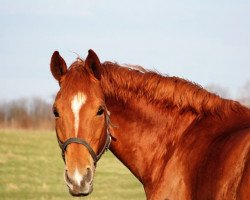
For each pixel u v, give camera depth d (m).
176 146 6.73
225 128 6.38
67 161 6.05
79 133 6.09
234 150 5.71
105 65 7.07
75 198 18.66
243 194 5.32
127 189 21.11
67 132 6.11
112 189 21.05
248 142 5.59
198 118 6.72
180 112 6.85
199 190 6.07
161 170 6.79
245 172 5.39
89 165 6.09
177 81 6.93
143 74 7.01
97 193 20.22
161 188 6.63
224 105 6.60
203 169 6.11
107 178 23.28
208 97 6.71
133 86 6.98
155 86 6.93
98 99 6.25
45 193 19.89
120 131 7.00
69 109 6.12
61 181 22.55
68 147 6.09
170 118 6.88
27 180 22.31
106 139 6.49
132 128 6.98
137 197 19.48
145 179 6.94
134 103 6.98
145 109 6.97
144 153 6.93
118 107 7.00
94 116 6.18
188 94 6.80
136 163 6.99
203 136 6.48
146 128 6.95
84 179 6.01
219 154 5.93
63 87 6.27
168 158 6.77
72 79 6.28
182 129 6.78
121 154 7.06
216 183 5.75
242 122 6.32
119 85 6.98
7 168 24.39
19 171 23.91
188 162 6.46
